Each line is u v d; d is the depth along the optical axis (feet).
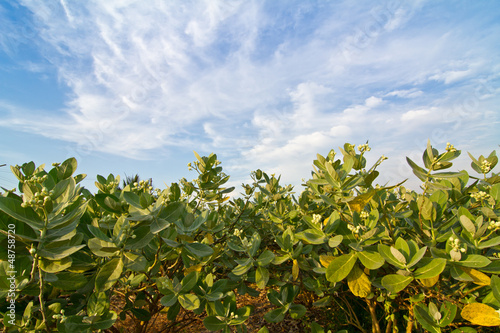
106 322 6.63
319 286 9.73
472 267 6.40
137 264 6.84
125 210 8.43
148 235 7.11
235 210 15.52
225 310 8.18
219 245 9.44
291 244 9.29
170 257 9.05
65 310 7.54
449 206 9.55
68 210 7.70
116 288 9.60
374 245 7.94
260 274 8.80
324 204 11.89
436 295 7.43
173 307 8.47
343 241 8.27
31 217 6.07
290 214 12.53
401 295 9.37
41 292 6.11
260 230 15.21
